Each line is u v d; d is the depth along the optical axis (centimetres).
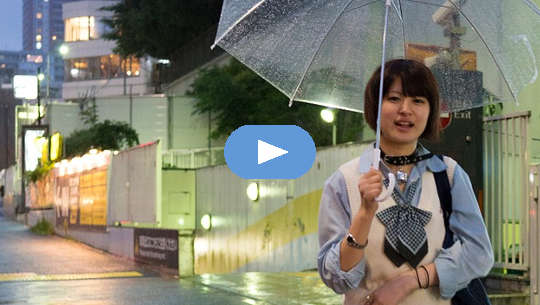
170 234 1353
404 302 246
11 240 2542
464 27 300
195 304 915
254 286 1068
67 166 2702
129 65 6838
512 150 802
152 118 4725
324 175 1391
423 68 253
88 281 1218
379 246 246
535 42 291
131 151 1861
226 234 1883
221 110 4056
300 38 293
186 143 4650
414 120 249
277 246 1597
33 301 970
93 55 7094
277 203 1593
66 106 5097
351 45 296
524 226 785
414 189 251
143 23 5162
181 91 5306
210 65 4709
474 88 306
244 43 291
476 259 243
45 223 3055
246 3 288
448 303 250
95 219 2230
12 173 6016
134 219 1819
